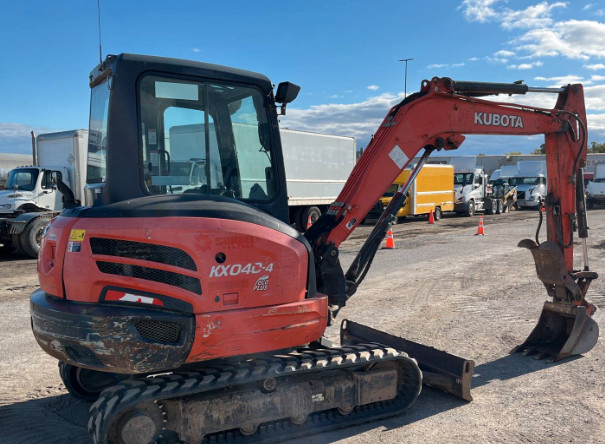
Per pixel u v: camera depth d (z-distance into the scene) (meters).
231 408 3.56
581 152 5.80
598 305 7.89
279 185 4.40
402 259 12.30
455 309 7.77
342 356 3.99
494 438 3.89
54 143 15.45
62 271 3.45
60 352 3.43
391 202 4.85
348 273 4.65
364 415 4.15
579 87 5.84
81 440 3.93
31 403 4.60
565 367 5.39
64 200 4.74
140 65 3.71
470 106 5.17
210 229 3.42
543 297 8.46
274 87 4.41
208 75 4.01
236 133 4.20
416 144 4.84
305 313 3.78
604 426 4.07
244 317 3.51
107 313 3.25
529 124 5.56
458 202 26.47
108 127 3.65
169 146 3.87
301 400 3.81
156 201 3.49
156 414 3.40
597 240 15.48
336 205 4.56
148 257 3.35
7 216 14.19
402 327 6.86
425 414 4.32
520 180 33.41
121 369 3.27
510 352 5.84
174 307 3.35
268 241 3.62
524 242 5.81
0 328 6.87
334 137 20.67
